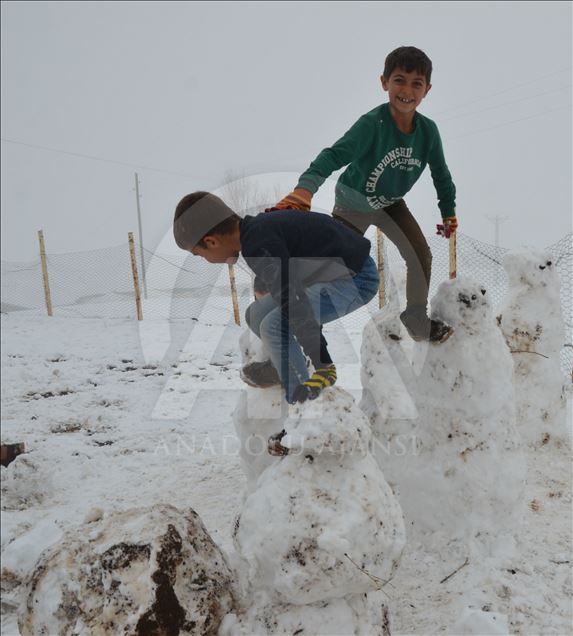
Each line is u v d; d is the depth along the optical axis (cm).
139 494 474
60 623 233
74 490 493
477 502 312
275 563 225
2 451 475
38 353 1067
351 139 290
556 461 438
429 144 316
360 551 223
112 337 1183
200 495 459
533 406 453
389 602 265
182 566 239
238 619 241
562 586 292
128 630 222
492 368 313
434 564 308
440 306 316
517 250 466
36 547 352
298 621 230
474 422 314
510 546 313
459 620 257
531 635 260
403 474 326
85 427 662
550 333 453
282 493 230
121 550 235
